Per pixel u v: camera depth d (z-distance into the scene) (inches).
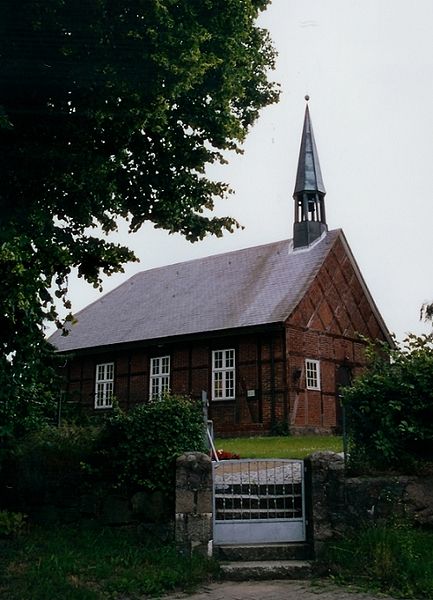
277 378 952.9
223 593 275.4
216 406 1006.4
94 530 341.7
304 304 1008.9
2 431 353.1
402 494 325.4
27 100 378.0
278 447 678.5
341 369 1067.9
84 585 268.7
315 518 321.4
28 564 289.3
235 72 426.0
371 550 295.3
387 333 1178.6
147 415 347.6
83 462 356.5
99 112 371.2
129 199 473.1
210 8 378.0
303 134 1222.9
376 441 334.3
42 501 366.9
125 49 346.6
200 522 321.1
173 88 357.7
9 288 327.3
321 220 1163.3
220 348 1027.3
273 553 320.5
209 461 329.7
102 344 1186.0
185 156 453.4
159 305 1238.3
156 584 279.6
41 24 337.1
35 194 395.2
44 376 402.0
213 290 1173.1
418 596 261.7
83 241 442.3
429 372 341.1
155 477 335.3
